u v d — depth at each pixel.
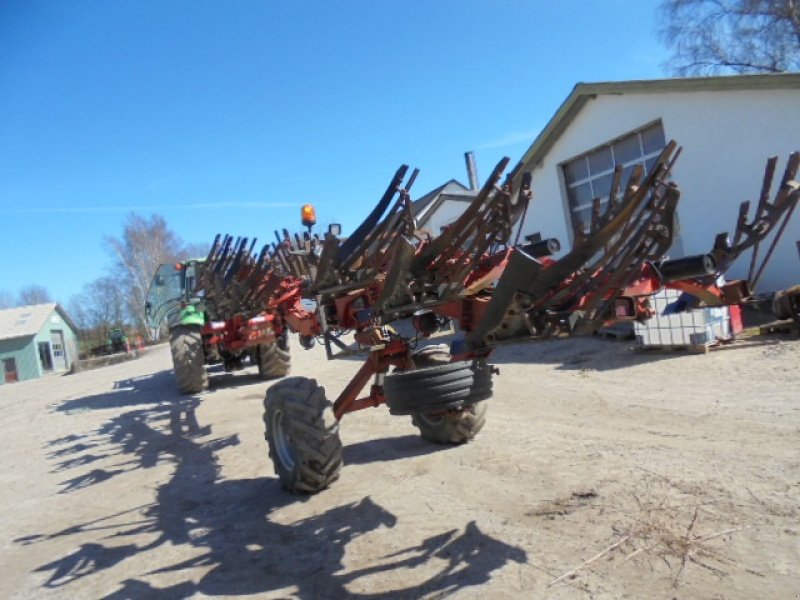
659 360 8.84
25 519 5.61
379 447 6.13
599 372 8.67
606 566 3.24
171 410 10.19
